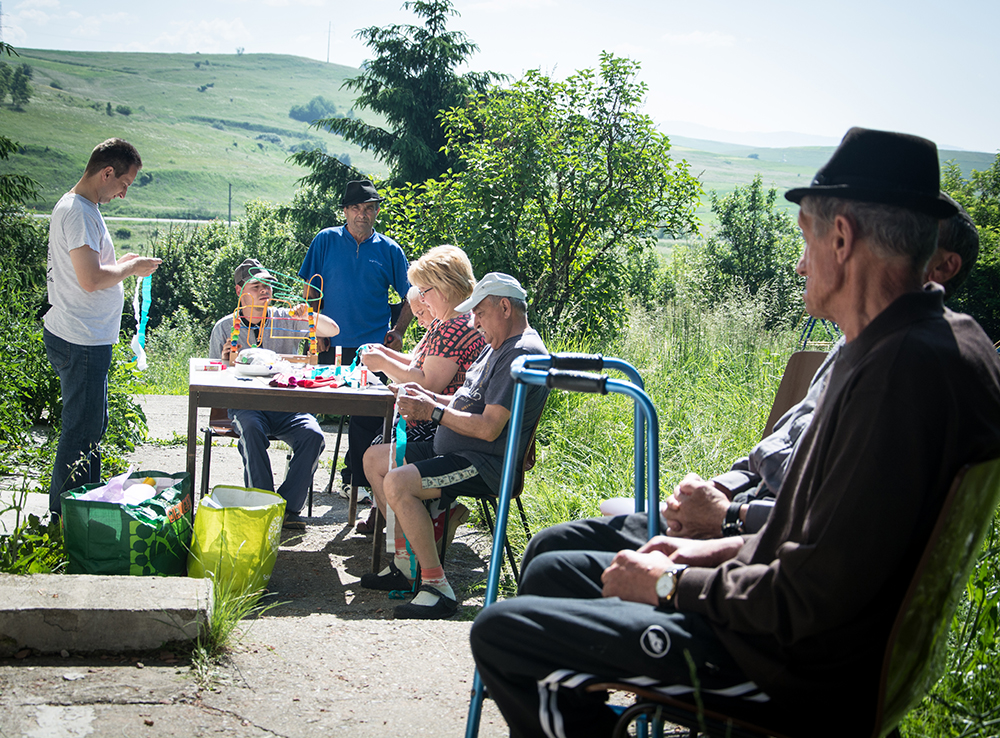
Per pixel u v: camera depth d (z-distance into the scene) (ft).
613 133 35.14
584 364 7.21
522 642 5.33
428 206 37.17
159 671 8.27
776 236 73.61
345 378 14.01
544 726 5.25
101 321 12.92
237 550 10.98
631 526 7.23
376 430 15.42
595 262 35.70
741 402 21.16
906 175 5.10
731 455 17.35
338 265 18.94
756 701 5.06
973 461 4.39
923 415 4.40
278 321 16.16
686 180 35.01
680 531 7.13
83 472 13.00
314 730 7.49
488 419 11.01
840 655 4.71
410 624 10.37
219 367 14.69
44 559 10.57
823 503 4.59
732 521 6.84
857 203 5.09
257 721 7.55
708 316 29.45
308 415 15.51
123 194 13.10
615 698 8.43
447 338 13.01
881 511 4.40
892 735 6.28
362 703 8.09
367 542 14.80
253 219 141.79
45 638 8.34
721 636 5.06
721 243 74.49
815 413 5.19
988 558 8.57
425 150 83.71
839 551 4.46
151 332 100.53
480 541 14.93
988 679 7.54
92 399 13.04
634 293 50.24
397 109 84.84
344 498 17.71
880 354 4.62
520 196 34.81
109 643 8.48
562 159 34.76
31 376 20.48
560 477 16.87
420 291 13.79
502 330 11.20
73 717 7.25
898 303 4.86
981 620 7.90
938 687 7.51
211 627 8.82
